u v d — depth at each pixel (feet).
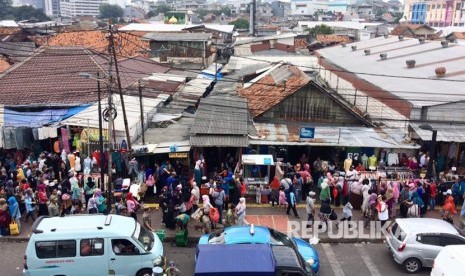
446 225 55.16
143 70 119.34
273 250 44.52
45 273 47.44
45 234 47.52
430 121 79.82
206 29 230.07
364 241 62.28
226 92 106.22
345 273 53.78
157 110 96.84
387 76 101.65
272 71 116.37
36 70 100.53
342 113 87.15
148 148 74.95
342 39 239.50
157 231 60.18
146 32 195.83
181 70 136.05
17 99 87.10
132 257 48.47
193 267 54.54
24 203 64.34
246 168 75.05
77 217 51.29
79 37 170.40
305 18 503.20
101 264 48.16
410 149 78.74
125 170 73.77
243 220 62.13
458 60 110.32
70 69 100.37
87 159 73.92
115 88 85.35
